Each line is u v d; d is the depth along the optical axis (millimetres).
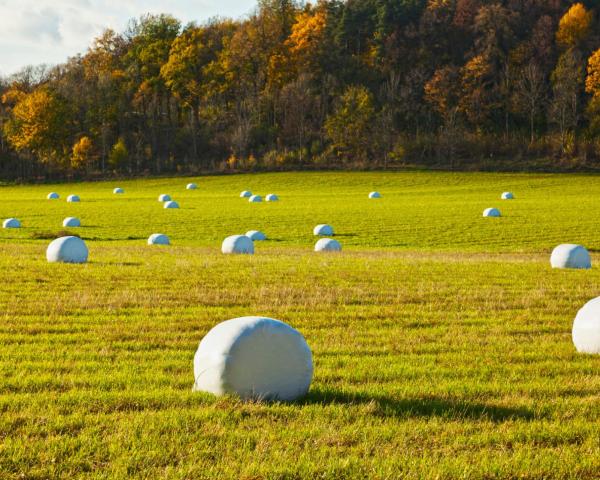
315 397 12047
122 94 185125
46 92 174125
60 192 126375
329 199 98812
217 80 188625
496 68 188000
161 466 9055
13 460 9039
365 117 166625
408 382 13312
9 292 23641
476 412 11469
